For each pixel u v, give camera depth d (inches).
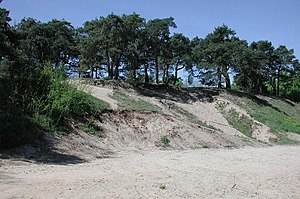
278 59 2866.6
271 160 852.6
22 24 2217.0
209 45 2321.6
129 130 1032.2
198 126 1310.3
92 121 965.2
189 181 502.0
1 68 920.3
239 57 2257.6
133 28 1889.8
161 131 1107.9
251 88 2655.0
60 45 2237.9
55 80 935.7
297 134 1728.6
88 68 2031.3
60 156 668.7
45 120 795.4
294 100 2878.9
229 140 1290.6
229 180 531.5
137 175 528.4
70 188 398.6
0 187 380.2
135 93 1749.5
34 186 396.5
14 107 762.8
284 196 440.5
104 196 374.6
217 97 2014.0
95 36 1870.1
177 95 1941.4
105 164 636.1
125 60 2038.6
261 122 1775.3
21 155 613.6
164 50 2025.1
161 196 397.4
